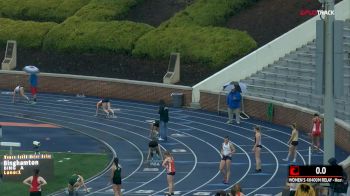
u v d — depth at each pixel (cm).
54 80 12800
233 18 12988
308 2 12575
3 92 12800
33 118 10888
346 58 10644
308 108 9931
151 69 12462
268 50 11594
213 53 12000
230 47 12012
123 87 12250
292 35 11638
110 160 8575
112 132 10000
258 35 12281
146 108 11562
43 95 12600
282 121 10069
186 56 12200
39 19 14350
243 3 13162
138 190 7288
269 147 8931
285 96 10756
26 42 13725
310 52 11444
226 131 9850
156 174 7919
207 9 13062
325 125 4325
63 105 11794
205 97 11269
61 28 13612
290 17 12394
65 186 7512
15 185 7550
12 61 13312
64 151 9012
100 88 12438
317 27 4288
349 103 9481
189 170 8031
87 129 10194
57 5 14375
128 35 13088
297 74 11088
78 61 13138
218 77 11506
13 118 10881
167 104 11781
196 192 7150
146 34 12962
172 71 11956
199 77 11819
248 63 11562
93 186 7462
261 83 11281
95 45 13162
